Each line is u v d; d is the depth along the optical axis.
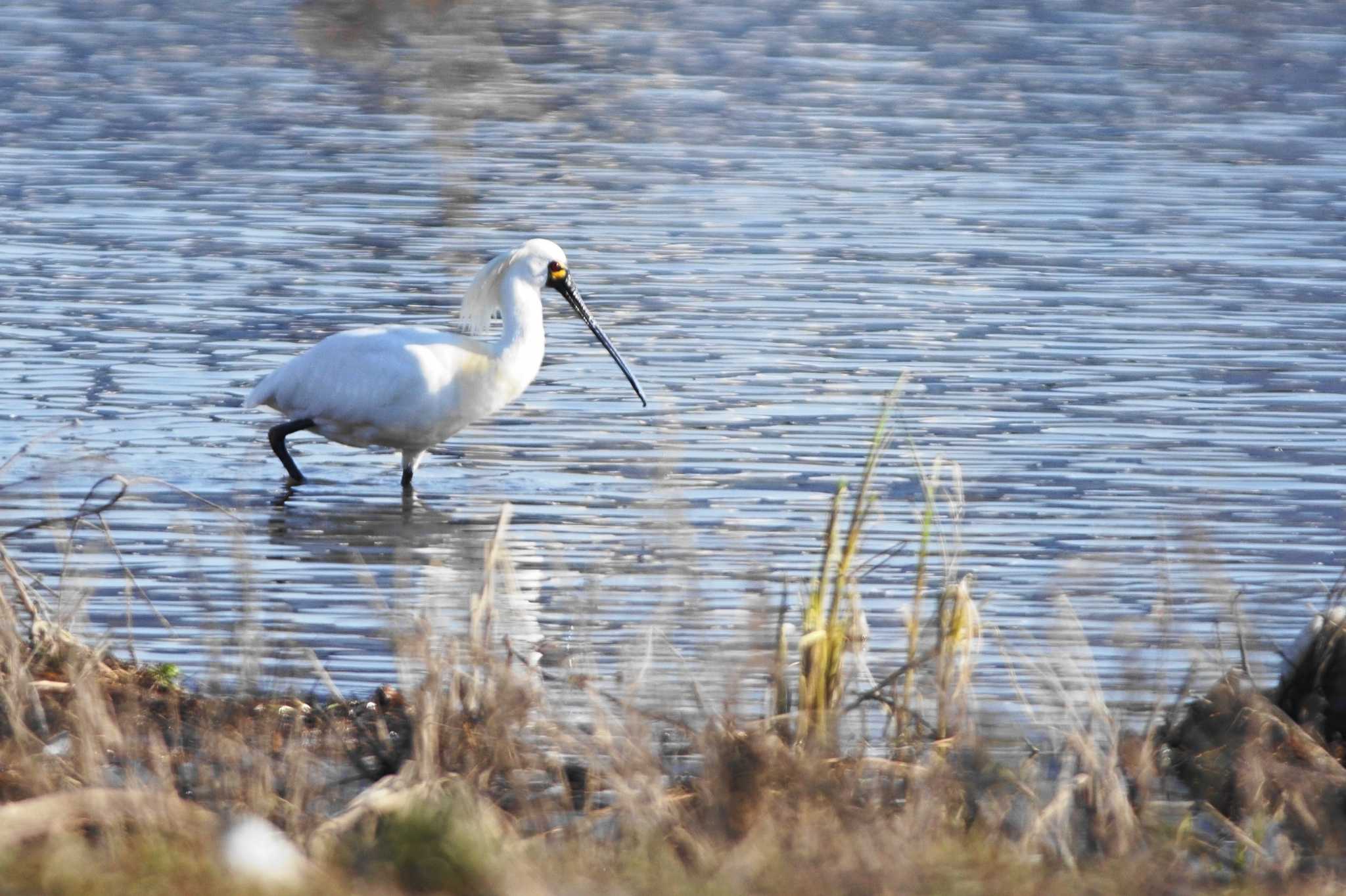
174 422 16.64
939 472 15.30
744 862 7.57
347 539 13.86
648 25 42.22
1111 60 37.97
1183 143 30.75
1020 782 8.96
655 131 31.50
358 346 15.39
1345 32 40.97
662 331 19.78
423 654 9.75
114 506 14.25
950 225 25.03
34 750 9.12
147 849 7.30
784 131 31.48
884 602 12.27
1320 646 10.48
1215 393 17.67
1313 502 14.67
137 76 34.94
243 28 40.38
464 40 39.81
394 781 8.49
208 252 22.88
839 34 40.97
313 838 7.72
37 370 17.88
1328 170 28.70
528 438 16.45
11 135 29.59
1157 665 10.97
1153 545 13.59
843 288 21.61
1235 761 9.50
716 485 14.96
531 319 16.12
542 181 27.48
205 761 9.12
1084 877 7.89
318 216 24.95
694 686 9.57
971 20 42.22
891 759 9.45
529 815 8.50
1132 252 23.55
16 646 9.79
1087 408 17.16
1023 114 33.00
